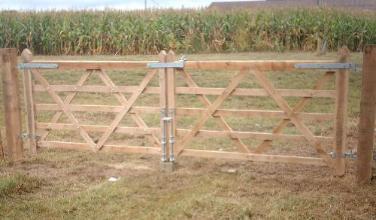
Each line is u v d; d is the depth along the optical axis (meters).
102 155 6.96
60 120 9.21
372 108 5.25
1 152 6.81
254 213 4.67
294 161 5.79
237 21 19.83
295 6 22.06
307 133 5.70
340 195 5.11
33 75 6.78
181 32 19.89
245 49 19.45
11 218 4.66
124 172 6.16
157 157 6.86
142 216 4.70
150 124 8.84
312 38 18.95
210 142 7.50
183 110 6.13
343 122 5.51
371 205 4.82
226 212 4.71
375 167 5.97
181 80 12.12
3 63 6.65
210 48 19.59
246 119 9.11
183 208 4.81
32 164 6.57
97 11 20.61
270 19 19.67
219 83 12.12
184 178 5.84
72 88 6.60
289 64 5.54
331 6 22.83
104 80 6.39
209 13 20.20
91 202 5.04
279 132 5.83
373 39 19.39
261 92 5.75
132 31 19.17
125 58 17.23
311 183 5.55
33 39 19.75
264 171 6.11
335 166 5.66
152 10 20.98
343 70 5.37
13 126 6.73
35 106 6.88
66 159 6.75
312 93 5.55
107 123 9.02
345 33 19.30
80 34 19.30
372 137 5.32
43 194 5.32
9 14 20.42
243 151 6.03
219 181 5.64
